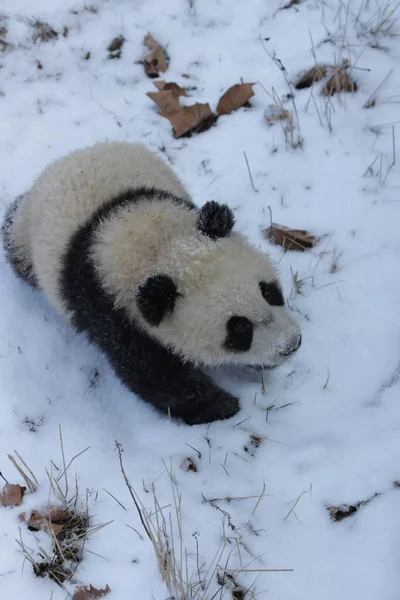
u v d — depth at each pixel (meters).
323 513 2.63
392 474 2.66
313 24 3.59
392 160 3.24
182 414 2.86
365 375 2.86
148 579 2.55
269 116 3.37
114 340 2.75
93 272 2.74
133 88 3.56
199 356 2.73
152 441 2.82
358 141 3.30
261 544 2.59
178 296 2.65
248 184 3.27
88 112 3.49
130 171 2.91
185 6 3.71
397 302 2.96
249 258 2.70
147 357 2.75
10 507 2.66
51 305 3.00
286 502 2.66
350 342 2.92
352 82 3.42
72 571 2.57
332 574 2.54
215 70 3.55
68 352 2.99
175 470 2.73
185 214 2.78
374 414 2.78
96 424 2.86
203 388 2.83
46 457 2.76
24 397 2.88
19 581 2.56
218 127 3.41
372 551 2.56
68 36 3.68
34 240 2.92
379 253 3.06
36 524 2.63
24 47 3.65
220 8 3.70
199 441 2.80
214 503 2.66
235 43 3.61
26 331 3.02
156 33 3.67
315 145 3.31
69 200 2.86
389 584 2.51
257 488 2.69
